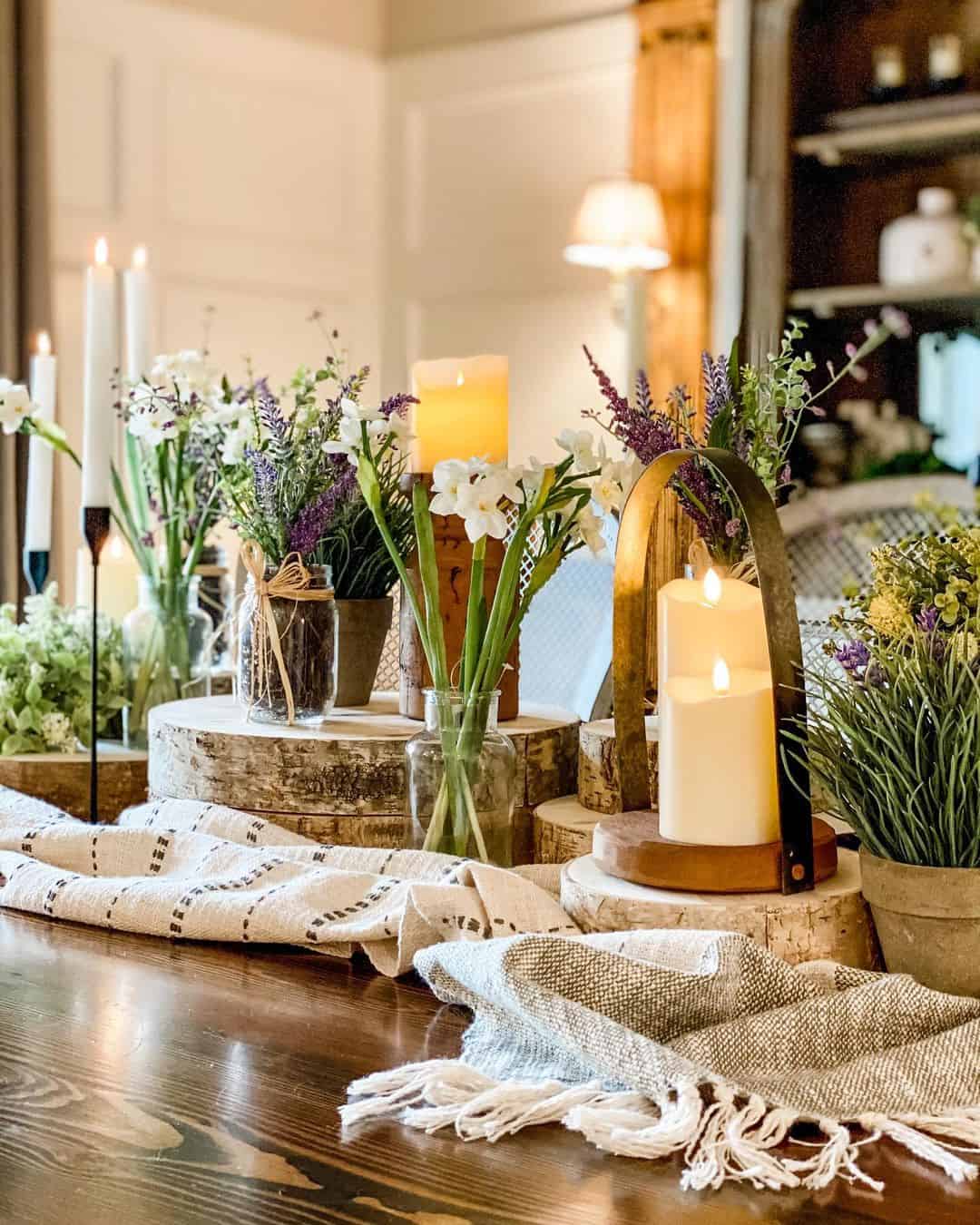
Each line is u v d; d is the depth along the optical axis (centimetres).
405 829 123
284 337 432
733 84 367
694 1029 86
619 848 99
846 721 94
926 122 336
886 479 338
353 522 138
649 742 119
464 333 441
